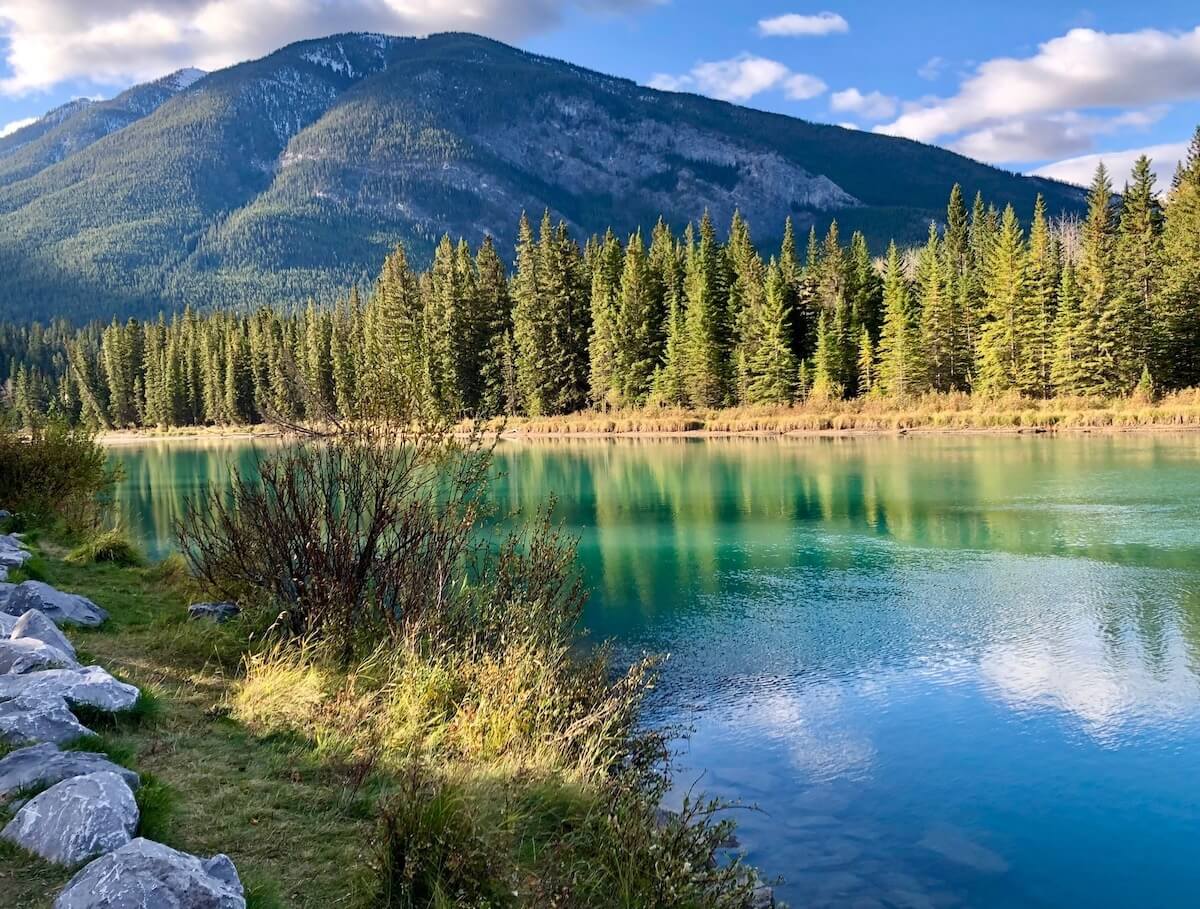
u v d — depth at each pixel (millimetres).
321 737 5258
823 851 5316
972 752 6668
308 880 3609
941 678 8266
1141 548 13656
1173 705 7457
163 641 7047
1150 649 8875
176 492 25172
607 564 13828
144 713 5188
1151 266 49406
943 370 56375
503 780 4859
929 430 43469
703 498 21594
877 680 8258
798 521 17578
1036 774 6297
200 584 8727
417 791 4230
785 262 62781
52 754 4070
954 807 5844
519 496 22891
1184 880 4977
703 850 4578
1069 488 20484
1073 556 13289
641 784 5613
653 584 12344
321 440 7988
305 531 7551
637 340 61688
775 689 8070
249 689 5816
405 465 7898
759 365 56562
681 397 59469
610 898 4078
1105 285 46281
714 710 7590
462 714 5656
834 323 57562
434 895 3570
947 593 11375
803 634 9734
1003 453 30172
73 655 5969
